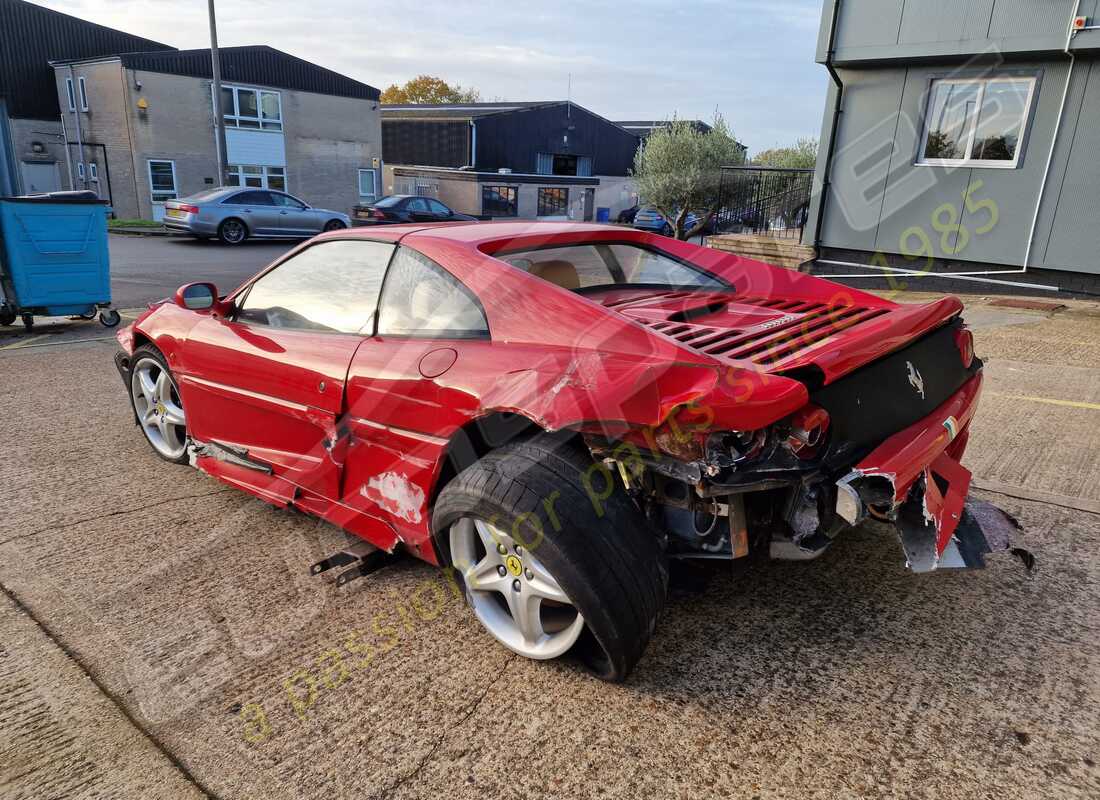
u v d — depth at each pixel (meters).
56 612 2.50
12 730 1.96
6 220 6.96
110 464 3.83
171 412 3.60
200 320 3.28
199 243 19.88
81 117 28.42
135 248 17.94
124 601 2.56
